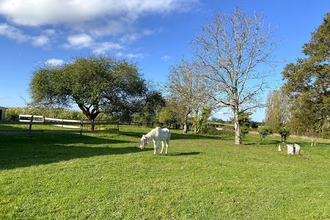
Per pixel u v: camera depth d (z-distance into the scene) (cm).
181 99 2625
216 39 2281
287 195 630
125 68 2170
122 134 2195
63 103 2141
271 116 4791
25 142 1223
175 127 4900
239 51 2239
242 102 2194
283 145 2244
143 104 2583
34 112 2538
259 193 627
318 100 2208
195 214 466
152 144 1559
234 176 789
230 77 2252
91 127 2278
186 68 2392
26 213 413
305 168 1042
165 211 469
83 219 410
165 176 720
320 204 572
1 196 471
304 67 2125
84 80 2009
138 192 558
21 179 579
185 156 1116
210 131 3556
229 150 1545
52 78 1967
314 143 2431
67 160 834
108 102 2134
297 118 2391
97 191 542
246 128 3266
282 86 2455
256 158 1256
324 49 2059
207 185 660
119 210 456
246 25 2195
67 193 517
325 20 2184
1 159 779
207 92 2197
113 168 759
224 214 478
